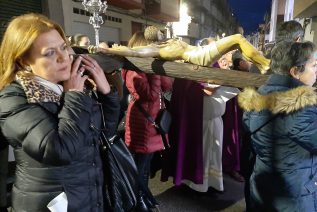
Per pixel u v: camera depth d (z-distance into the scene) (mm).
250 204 1579
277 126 1276
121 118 2158
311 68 1279
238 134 2818
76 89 1031
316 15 6445
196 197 2684
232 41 1203
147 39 2355
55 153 900
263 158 1393
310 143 1204
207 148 2562
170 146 2582
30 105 940
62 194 1011
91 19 1767
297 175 1295
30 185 994
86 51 1389
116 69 1326
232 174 3041
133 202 1408
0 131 1033
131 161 1481
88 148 1094
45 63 969
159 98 2221
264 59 1243
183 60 1313
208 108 2443
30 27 943
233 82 1306
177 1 14164
